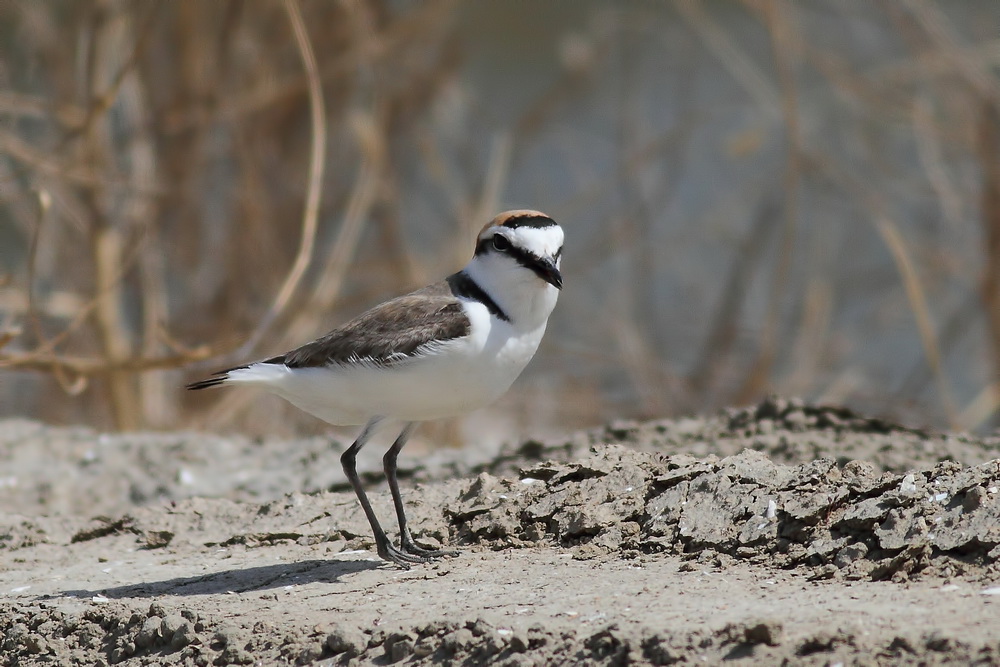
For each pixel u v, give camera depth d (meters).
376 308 7.63
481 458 10.93
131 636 6.70
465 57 19.12
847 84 16.66
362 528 8.44
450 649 5.92
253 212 16.56
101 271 15.38
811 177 18.03
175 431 15.15
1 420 12.88
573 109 21.44
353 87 17.58
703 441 10.37
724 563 6.84
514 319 7.57
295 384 7.63
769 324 16.05
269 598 7.07
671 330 19.00
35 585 7.86
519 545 7.77
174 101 16.61
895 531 6.50
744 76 17.69
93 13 16.02
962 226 17.77
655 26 21.47
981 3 19.28
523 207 21.02
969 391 17.66
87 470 11.46
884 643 5.21
